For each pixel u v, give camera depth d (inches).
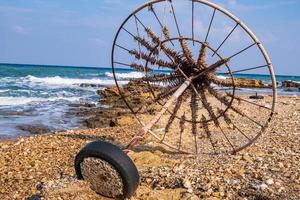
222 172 252.1
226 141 384.5
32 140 446.0
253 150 329.4
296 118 539.5
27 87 1492.4
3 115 754.2
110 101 1001.5
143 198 216.8
